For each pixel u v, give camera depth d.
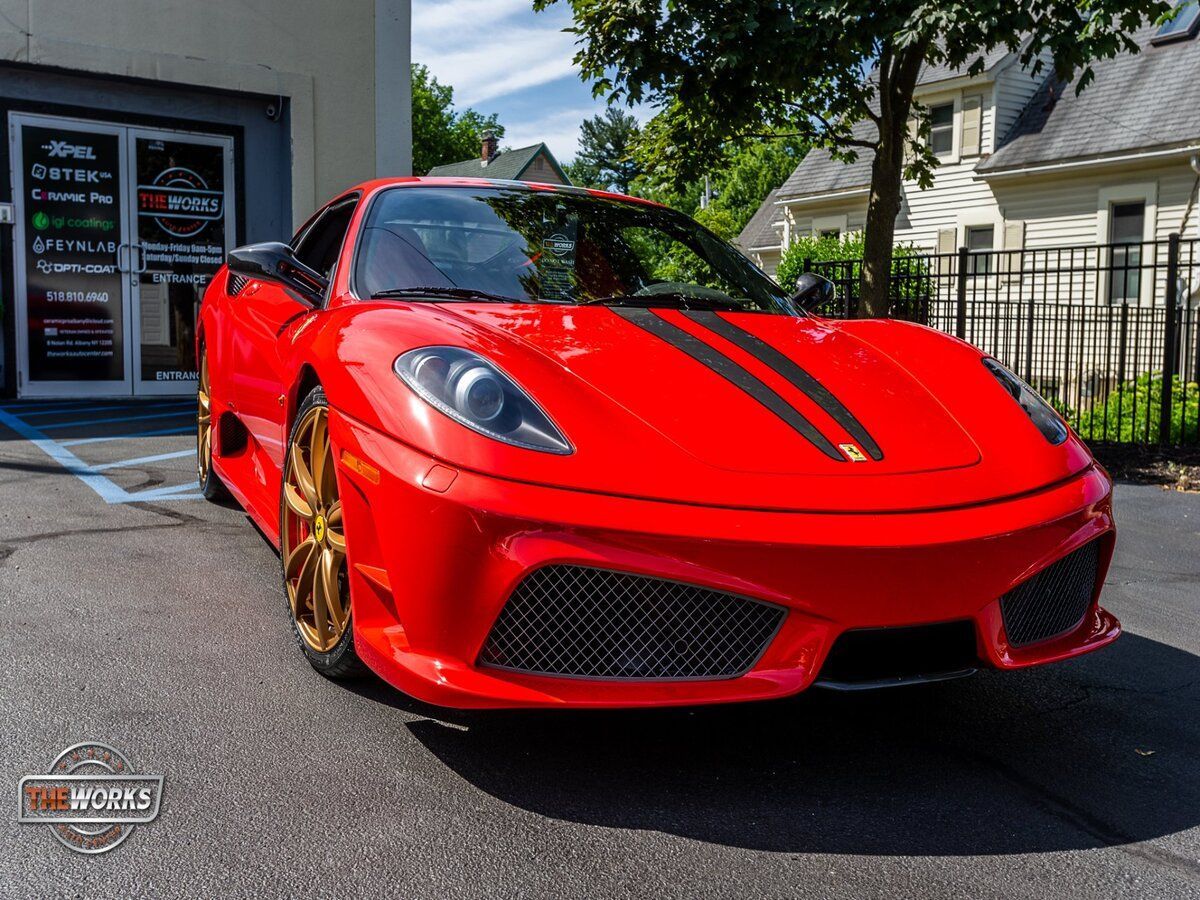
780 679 1.81
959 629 1.92
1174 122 15.14
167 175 8.35
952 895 1.58
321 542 2.34
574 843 1.70
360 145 8.94
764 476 1.88
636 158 8.23
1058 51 6.20
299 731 2.09
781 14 6.23
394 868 1.60
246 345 3.34
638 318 2.50
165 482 4.64
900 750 2.12
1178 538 4.50
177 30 8.04
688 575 1.77
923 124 8.78
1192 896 1.59
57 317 8.04
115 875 1.55
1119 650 2.88
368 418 2.01
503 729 2.14
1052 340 14.98
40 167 7.86
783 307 3.01
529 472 1.81
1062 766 2.07
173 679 2.34
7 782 1.82
